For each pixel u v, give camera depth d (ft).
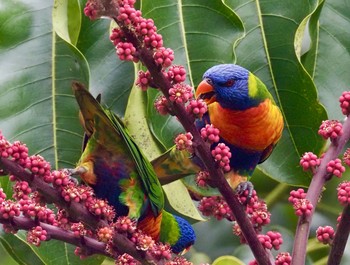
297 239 19.80
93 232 20.01
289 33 27.12
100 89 26.73
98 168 23.61
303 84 26.63
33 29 27.04
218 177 19.54
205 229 37.37
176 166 26.27
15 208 18.34
